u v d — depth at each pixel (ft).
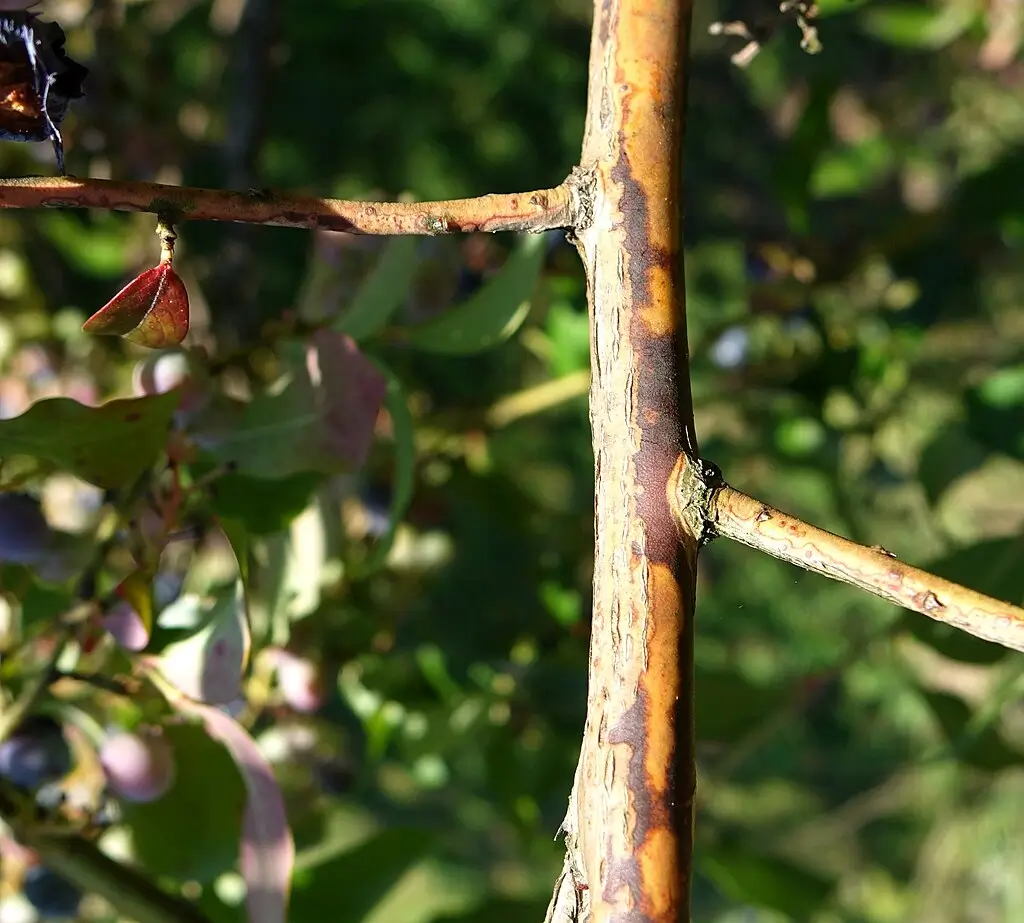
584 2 4.11
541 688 1.78
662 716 1.00
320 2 3.20
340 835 2.31
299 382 1.30
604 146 1.09
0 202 1.01
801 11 1.28
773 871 1.55
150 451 1.23
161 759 1.30
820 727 4.59
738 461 2.24
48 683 1.28
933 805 4.24
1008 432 1.77
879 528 3.38
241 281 2.22
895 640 1.64
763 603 4.29
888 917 4.13
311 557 1.47
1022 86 2.72
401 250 1.43
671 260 1.07
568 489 3.03
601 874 0.99
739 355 2.06
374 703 1.64
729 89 3.86
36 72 1.02
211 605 1.32
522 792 1.74
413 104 3.56
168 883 1.38
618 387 1.05
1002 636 0.95
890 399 2.14
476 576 1.87
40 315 1.95
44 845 1.28
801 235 1.98
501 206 1.07
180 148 2.14
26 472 1.30
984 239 2.01
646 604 1.01
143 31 2.24
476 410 1.93
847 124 2.99
